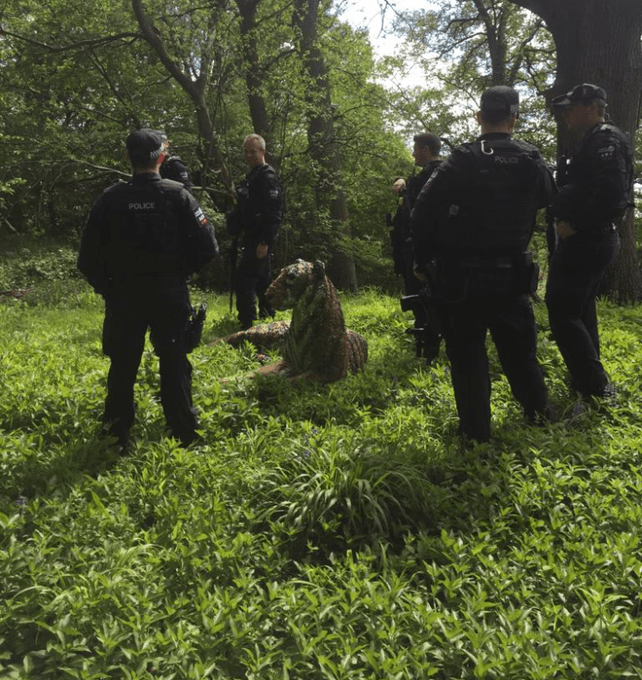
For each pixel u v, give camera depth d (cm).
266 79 1512
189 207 398
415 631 249
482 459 380
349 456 358
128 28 1633
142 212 388
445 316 398
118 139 1655
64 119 1856
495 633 248
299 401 484
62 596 252
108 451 392
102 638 237
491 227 374
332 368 532
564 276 446
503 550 307
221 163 1599
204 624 249
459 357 404
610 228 432
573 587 270
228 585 282
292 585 281
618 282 869
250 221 718
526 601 270
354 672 231
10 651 239
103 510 315
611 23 816
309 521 321
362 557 296
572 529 307
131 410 415
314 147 1636
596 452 381
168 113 1780
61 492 344
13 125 1656
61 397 461
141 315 398
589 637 244
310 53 1595
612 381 491
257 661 233
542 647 242
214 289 1723
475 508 335
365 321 794
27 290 1309
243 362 595
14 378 511
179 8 1452
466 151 373
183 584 279
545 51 1919
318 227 1650
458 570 281
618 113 825
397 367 586
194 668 226
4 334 768
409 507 335
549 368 536
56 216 2084
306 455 363
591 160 414
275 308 525
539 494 338
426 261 395
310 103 1534
